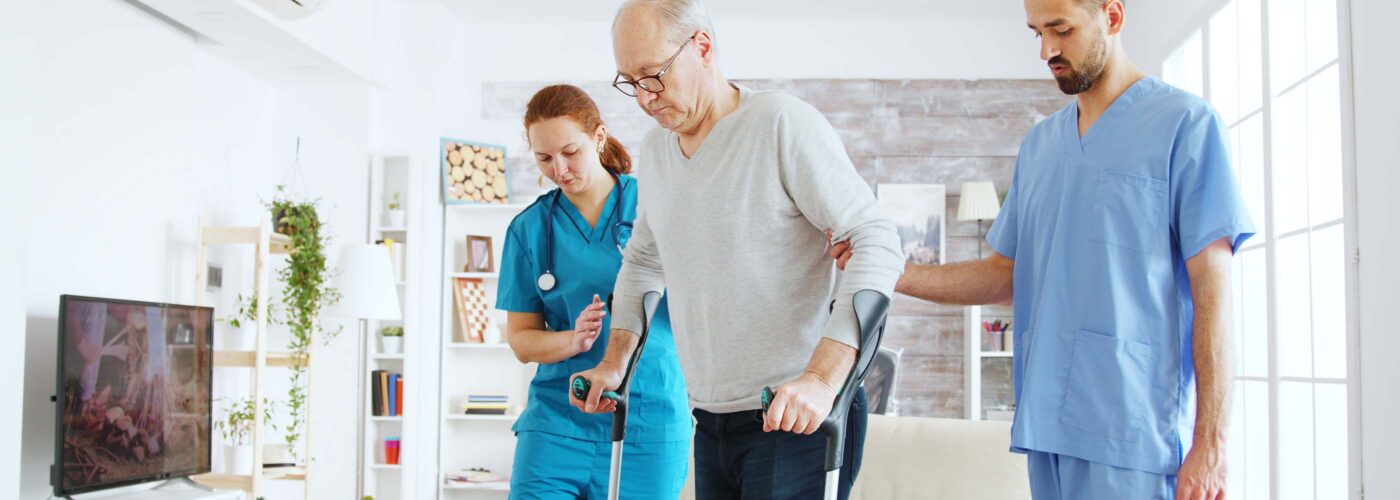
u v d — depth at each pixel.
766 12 6.61
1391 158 3.18
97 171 4.31
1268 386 4.15
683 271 1.68
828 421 1.40
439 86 6.41
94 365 3.75
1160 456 1.83
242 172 5.65
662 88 1.56
